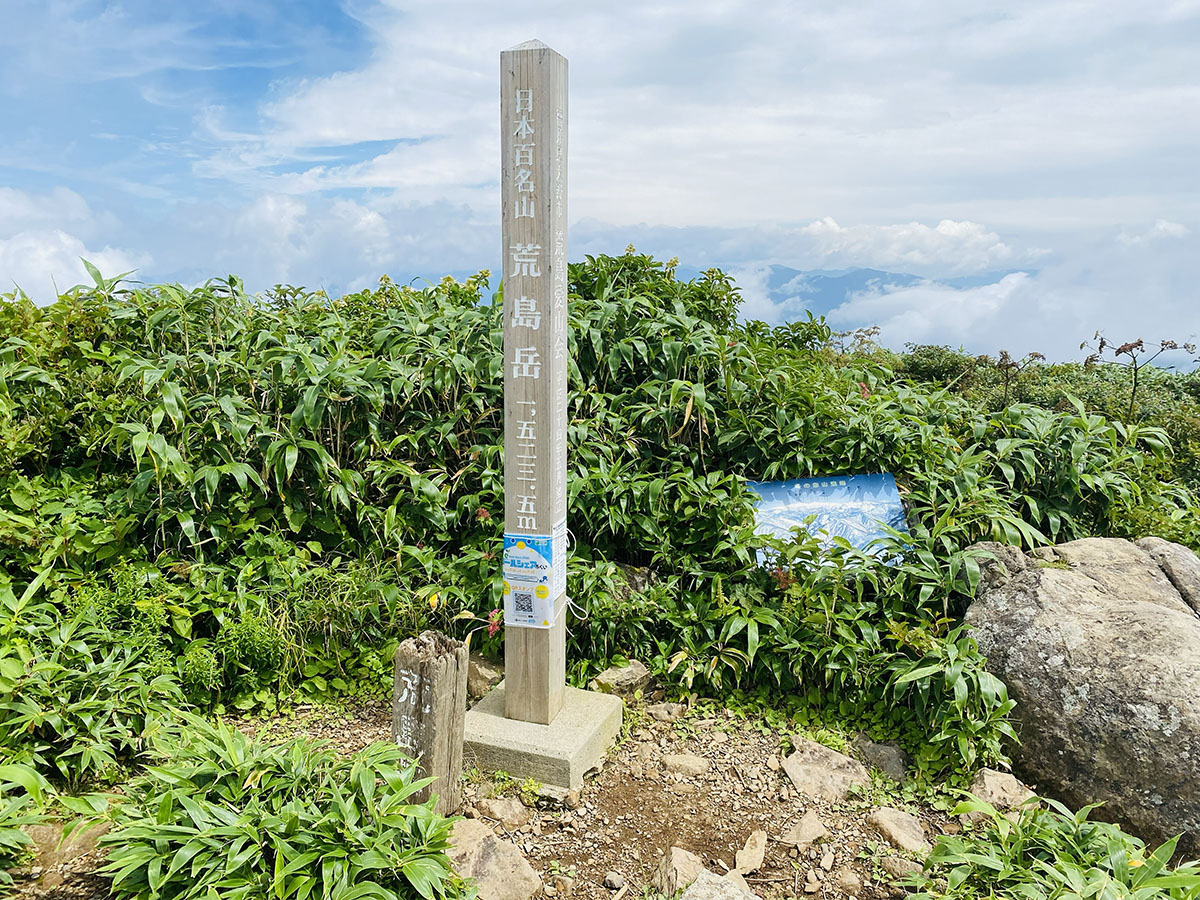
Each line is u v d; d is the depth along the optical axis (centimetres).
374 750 315
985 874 312
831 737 416
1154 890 277
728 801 374
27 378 468
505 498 378
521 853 331
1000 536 482
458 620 458
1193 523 527
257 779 302
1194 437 683
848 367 666
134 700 367
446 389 506
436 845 284
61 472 462
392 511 463
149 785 315
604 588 460
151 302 527
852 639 427
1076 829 317
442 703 328
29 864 307
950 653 400
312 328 561
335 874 265
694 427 536
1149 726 355
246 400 479
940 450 535
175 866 261
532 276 360
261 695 419
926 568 453
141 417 461
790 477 534
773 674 436
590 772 385
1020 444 539
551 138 349
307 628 431
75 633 379
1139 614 398
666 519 493
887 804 375
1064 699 379
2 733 334
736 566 477
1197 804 337
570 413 532
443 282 695
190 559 444
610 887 321
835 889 325
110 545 429
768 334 701
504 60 348
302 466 479
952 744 395
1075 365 889
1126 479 538
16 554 411
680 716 433
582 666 448
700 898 288
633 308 579
